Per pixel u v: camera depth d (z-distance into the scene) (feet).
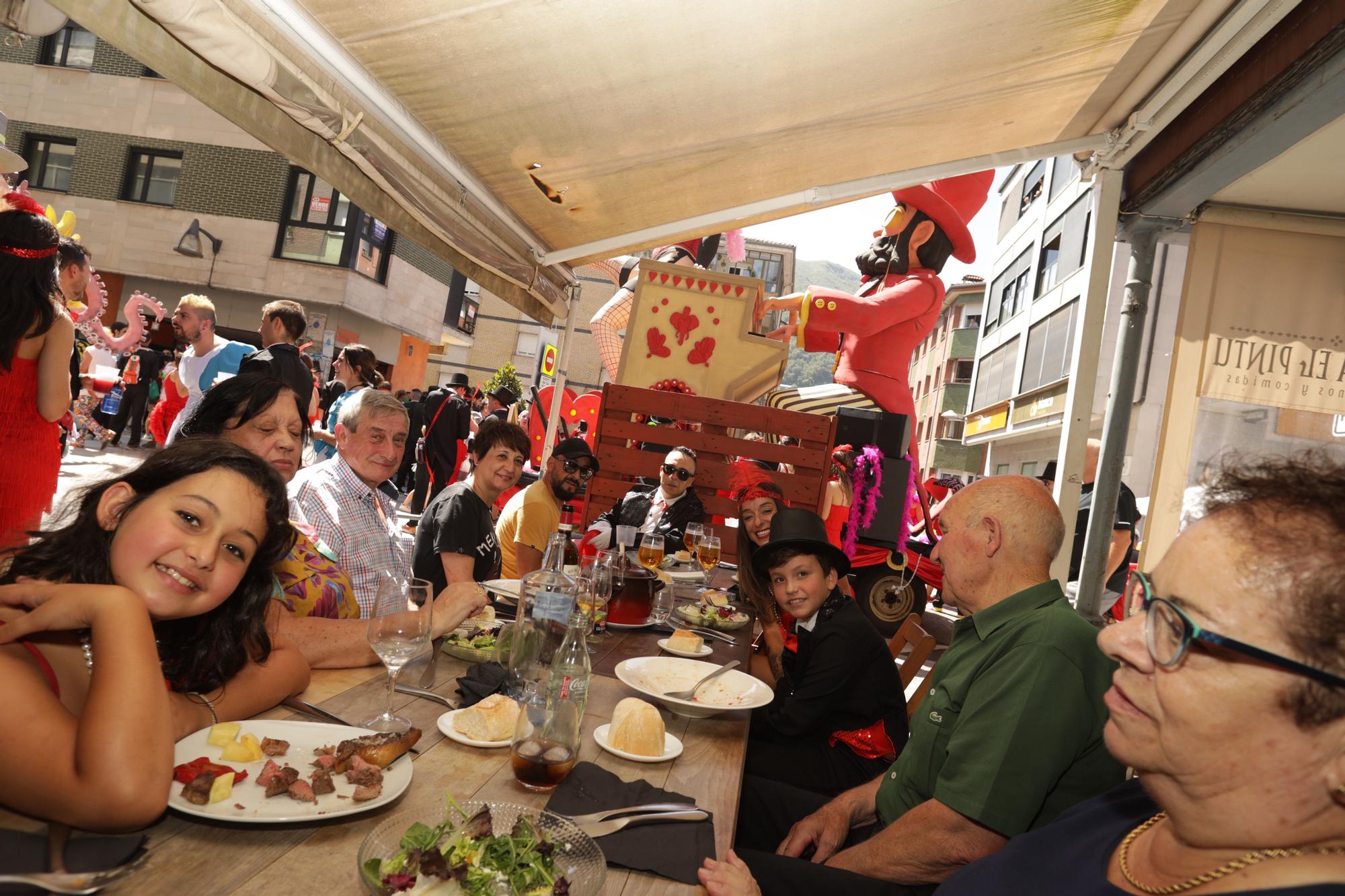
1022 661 5.88
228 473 4.23
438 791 4.30
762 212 17.20
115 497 4.20
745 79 11.51
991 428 74.64
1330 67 9.39
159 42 7.29
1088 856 3.76
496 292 17.52
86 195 58.95
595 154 13.57
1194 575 2.84
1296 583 2.62
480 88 10.79
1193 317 14.40
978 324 102.99
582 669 4.77
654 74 10.94
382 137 10.86
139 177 59.21
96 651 3.54
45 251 8.34
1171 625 2.87
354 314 60.39
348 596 7.51
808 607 8.81
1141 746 3.01
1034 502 6.62
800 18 9.87
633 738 5.25
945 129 15.01
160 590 4.07
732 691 6.86
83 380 28.35
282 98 8.79
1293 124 10.46
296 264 57.67
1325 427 15.30
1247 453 3.09
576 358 108.06
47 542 4.17
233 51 7.89
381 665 6.43
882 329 29.14
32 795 3.25
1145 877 3.33
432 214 13.07
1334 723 2.57
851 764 8.53
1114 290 43.73
